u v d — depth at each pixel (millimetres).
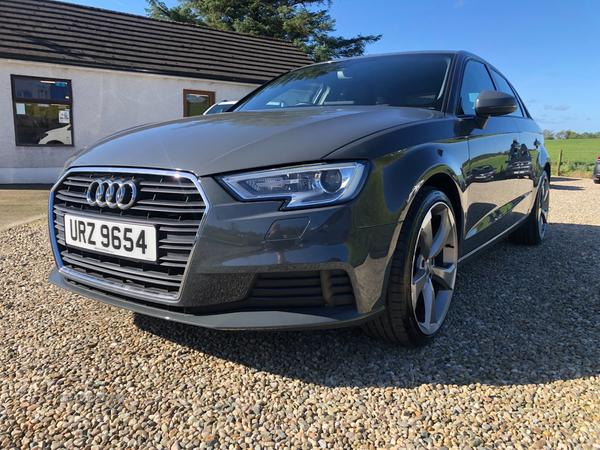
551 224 5203
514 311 2445
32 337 2100
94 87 10156
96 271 1895
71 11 11711
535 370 1810
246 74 12266
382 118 1963
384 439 1400
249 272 1536
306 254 1514
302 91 2826
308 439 1399
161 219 1643
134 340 2068
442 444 1375
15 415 1505
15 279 2992
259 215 1515
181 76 10953
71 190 2008
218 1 25672
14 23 10227
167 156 1697
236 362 1867
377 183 1617
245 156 1594
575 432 1423
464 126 2297
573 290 2789
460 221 2201
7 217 5523
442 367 1835
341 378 1749
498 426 1458
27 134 9656
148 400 1596
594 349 1989
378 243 1620
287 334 2125
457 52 2816
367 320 1668
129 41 11578
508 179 2920
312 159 1539
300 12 24422
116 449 1347
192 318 1623
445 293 2186
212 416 1508
